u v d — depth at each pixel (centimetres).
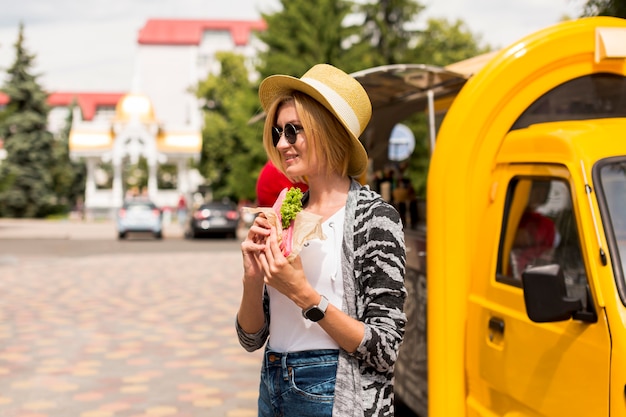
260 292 267
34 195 5153
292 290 244
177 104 9381
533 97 442
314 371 255
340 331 244
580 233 343
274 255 244
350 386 250
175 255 2073
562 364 334
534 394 354
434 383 436
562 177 368
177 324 1023
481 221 436
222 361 818
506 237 412
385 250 251
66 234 3269
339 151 266
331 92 263
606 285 317
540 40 439
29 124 5184
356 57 3095
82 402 662
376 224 254
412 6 3359
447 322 436
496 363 393
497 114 439
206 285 1418
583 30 442
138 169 8088
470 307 430
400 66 515
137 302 1205
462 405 432
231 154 5200
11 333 954
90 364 798
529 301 313
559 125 401
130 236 3195
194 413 634
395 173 717
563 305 313
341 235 258
